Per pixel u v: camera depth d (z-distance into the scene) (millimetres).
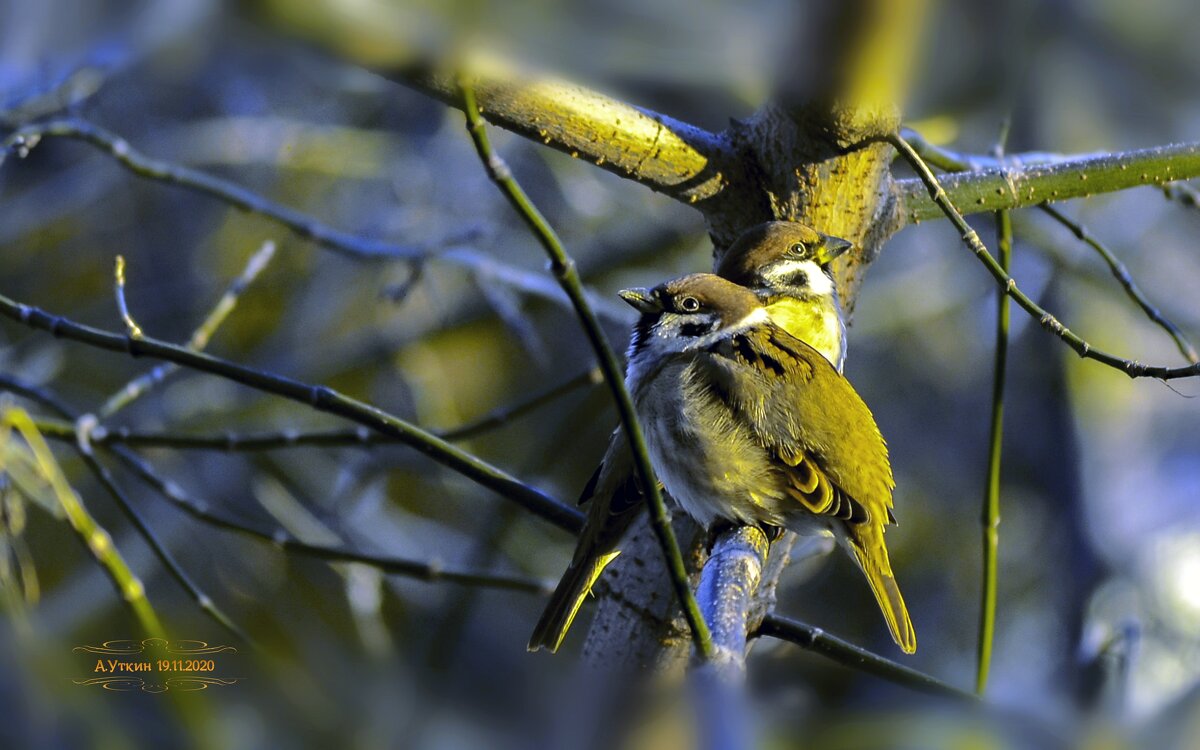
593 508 7277
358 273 15188
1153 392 16531
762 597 7184
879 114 6387
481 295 14469
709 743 4957
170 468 13852
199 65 6398
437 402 14570
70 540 13438
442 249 10570
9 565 7922
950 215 6664
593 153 6891
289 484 13664
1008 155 9375
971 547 16344
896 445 16609
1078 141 8539
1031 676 8250
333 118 14984
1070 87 5633
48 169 15094
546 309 15469
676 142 7070
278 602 13469
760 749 5074
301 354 14727
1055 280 15984
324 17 4855
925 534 16484
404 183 14656
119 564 7430
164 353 7164
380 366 15352
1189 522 15555
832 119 6574
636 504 7254
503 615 12555
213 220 15430
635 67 5297
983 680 8070
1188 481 16016
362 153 14727
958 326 16812
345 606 13586
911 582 16234
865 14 5168
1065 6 5363
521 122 6648
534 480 12750
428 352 14680
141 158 10133
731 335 7715
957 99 5668
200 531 13555
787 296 7883
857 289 7914
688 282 7938
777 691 5645
